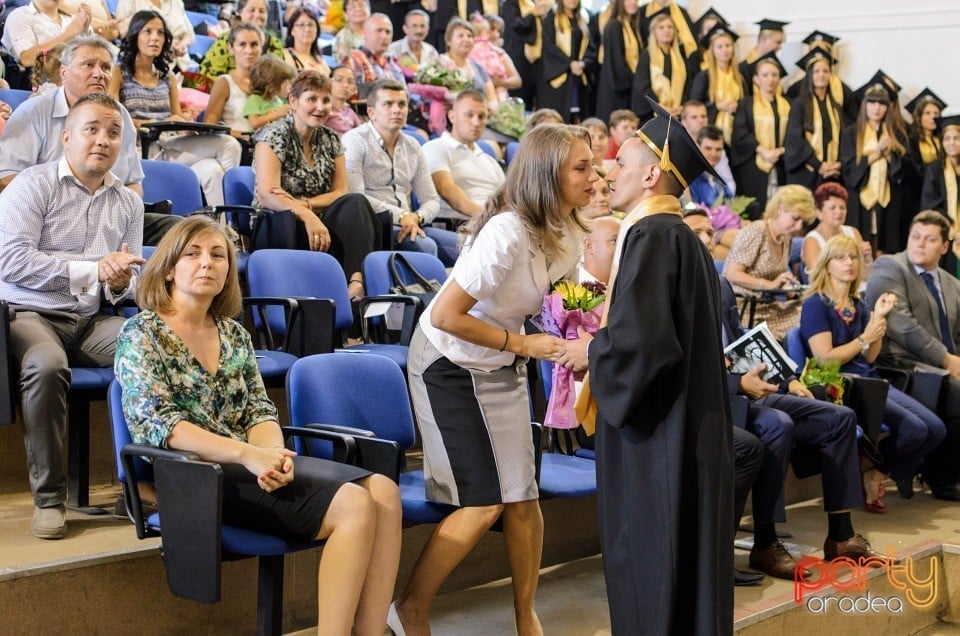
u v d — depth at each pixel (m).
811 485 4.73
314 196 4.36
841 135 7.98
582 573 3.41
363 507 2.27
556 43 8.16
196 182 4.33
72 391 2.86
